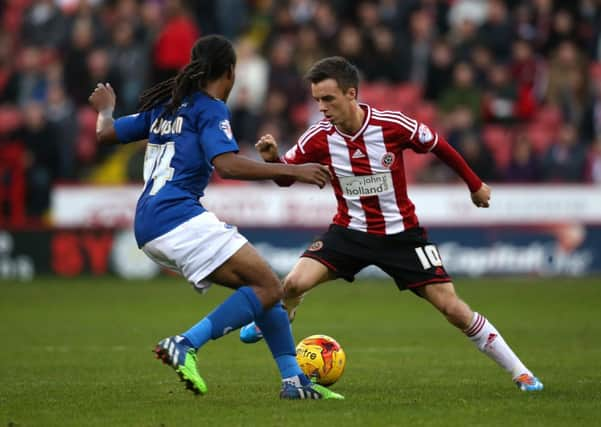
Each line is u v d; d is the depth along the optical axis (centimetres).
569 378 2953
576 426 2130
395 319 4834
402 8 7975
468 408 2352
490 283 6575
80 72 7644
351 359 3469
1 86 7962
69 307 5325
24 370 3184
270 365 3328
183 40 7344
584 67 7688
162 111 2473
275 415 2250
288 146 7306
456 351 3694
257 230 6900
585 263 7006
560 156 7181
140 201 2414
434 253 2703
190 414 2284
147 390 2728
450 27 8269
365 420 2181
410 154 7538
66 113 7475
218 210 6919
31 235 7062
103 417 2262
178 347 2275
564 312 5044
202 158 2380
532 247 6975
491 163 7106
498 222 6975
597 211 7012
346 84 2652
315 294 6141
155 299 5759
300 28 8044
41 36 8281
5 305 5409
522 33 8000
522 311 5091
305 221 6894
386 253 2712
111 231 7075
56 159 7375
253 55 8012
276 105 7406
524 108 7488
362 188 2720
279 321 2473
